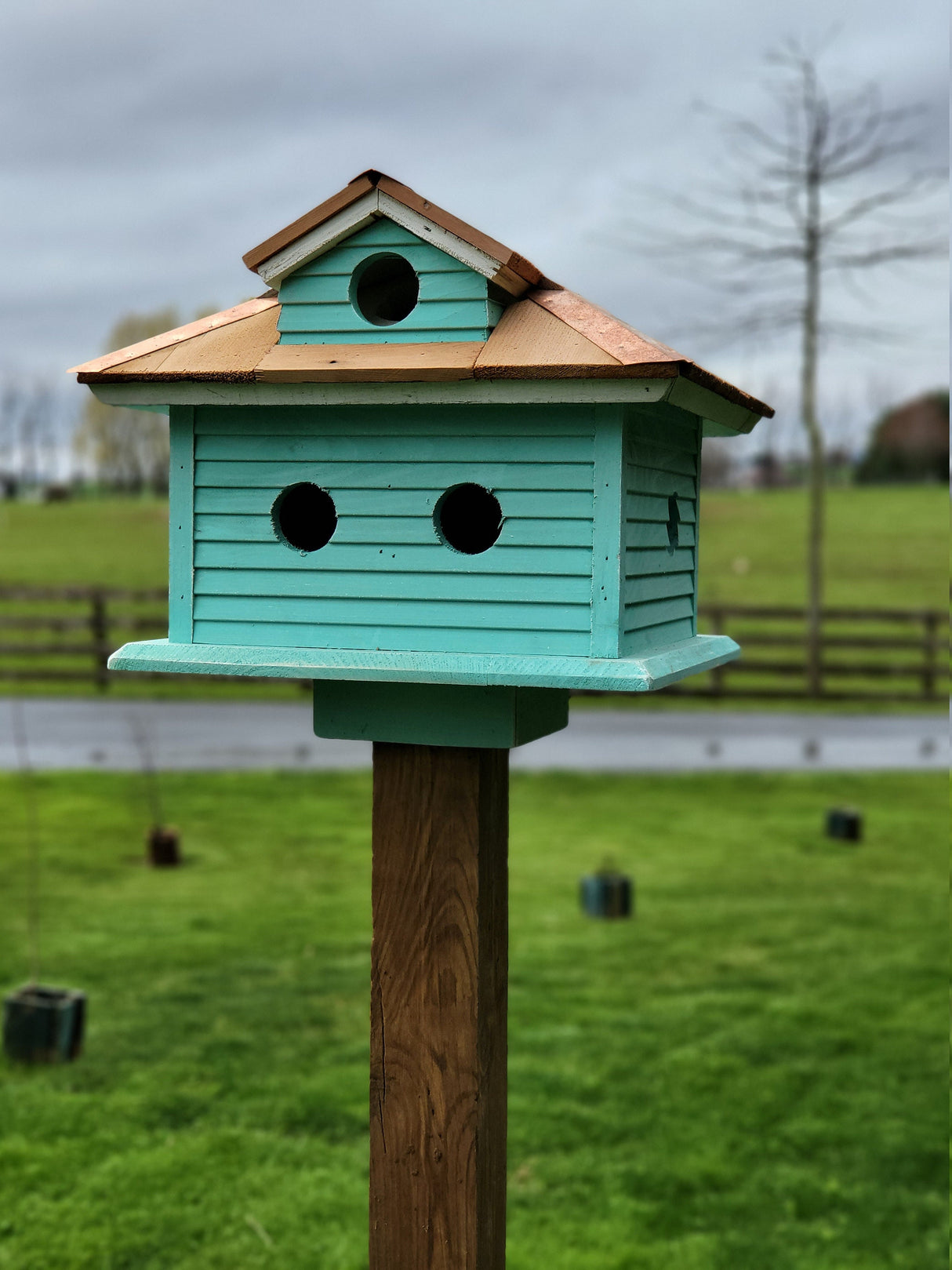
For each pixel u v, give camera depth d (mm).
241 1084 4785
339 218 2396
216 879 7625
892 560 30750
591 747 12672
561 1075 4883
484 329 2359
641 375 2176
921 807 10086
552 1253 3777
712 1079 4875
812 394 14305
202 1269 3676
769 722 14562
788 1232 3912
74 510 45875
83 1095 4695
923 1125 4547
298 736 12766
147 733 12828
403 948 2475
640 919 6926
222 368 2408
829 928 6789
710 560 31141
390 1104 2498
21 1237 3809
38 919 6785
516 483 2367
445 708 2416
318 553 2484
